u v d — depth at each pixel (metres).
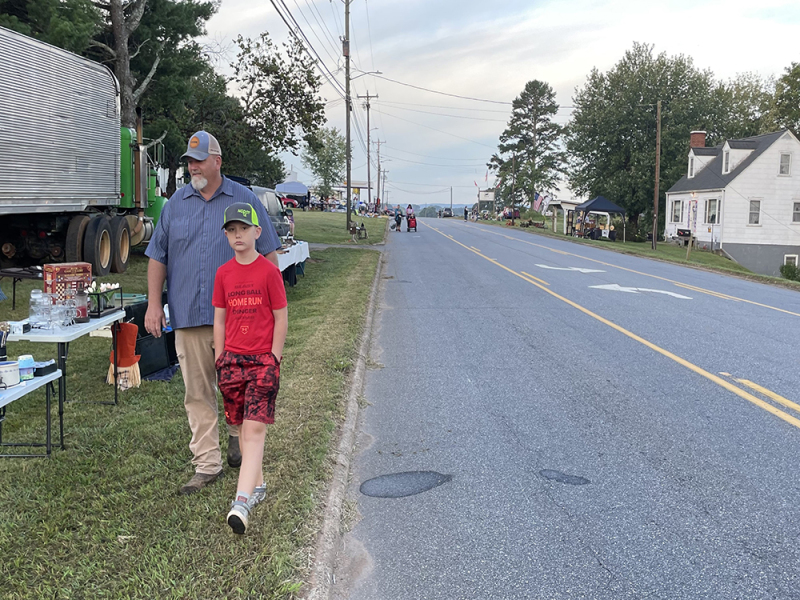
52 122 10.48
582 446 5.04
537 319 10.54
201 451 4.00
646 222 51.44
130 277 13.13
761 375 7.12
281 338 3.64
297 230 32.16
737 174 36.34
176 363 6.77
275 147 24.56
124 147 14.39
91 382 6.25
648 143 49.31
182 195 4.02
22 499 3.79
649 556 3.42
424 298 12.87
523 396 6.38
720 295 14.12
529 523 3.81
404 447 5.06
